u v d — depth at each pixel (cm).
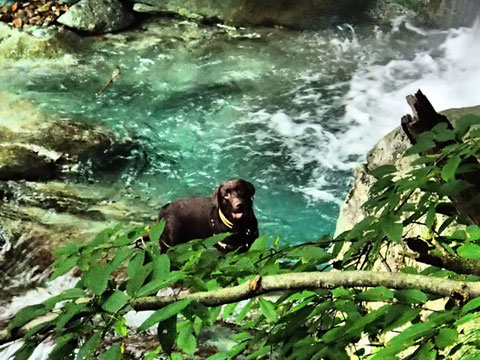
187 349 186
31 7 1386
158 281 168
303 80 1260
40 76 1229
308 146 1076
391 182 202
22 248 796
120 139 1062
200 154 1052
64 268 192
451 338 159
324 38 1404
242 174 1012
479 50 1334
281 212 935
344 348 179
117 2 1410
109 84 1221
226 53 1341
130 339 530
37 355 518
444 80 1280
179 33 1398
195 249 204
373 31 1428
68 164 991
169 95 1202
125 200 936
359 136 1103
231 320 563
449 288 172
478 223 212
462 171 192
